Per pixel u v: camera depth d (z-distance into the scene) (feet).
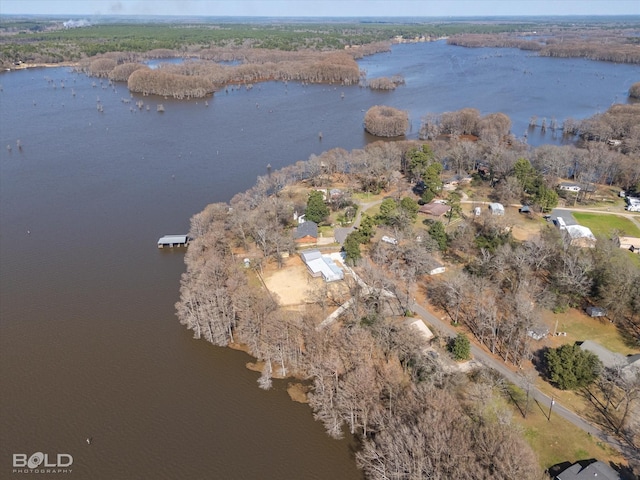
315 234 466.70
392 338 316.81
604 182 610.65
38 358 340.59
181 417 293.23
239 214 474.49
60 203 589.32
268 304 357.41
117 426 288.30
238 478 255.50
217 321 346.95
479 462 217.56
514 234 467.11
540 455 243.40
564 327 340.80
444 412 245.04
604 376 281.33
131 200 598.75
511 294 368.27
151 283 426.92
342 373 300.81
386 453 241.76
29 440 280.51
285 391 309.83
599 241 405.80
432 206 529.45
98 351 346.95
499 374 297.94
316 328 336.29
